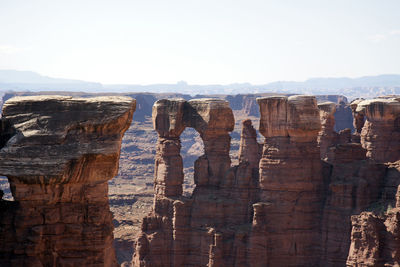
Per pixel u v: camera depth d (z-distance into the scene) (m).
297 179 60.69
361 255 54.81
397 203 56.16
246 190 63.62
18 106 31.27
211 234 61.34
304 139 61.00
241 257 60.12
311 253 60.31
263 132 62.25
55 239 31.30
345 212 59.06
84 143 31.17
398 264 53.16
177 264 62.78
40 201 31.11
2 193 32.31
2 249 30.77
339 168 62.03
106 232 31.91
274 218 60.72
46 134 30.84
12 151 30.59
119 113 31.38
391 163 62.47
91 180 31.69
